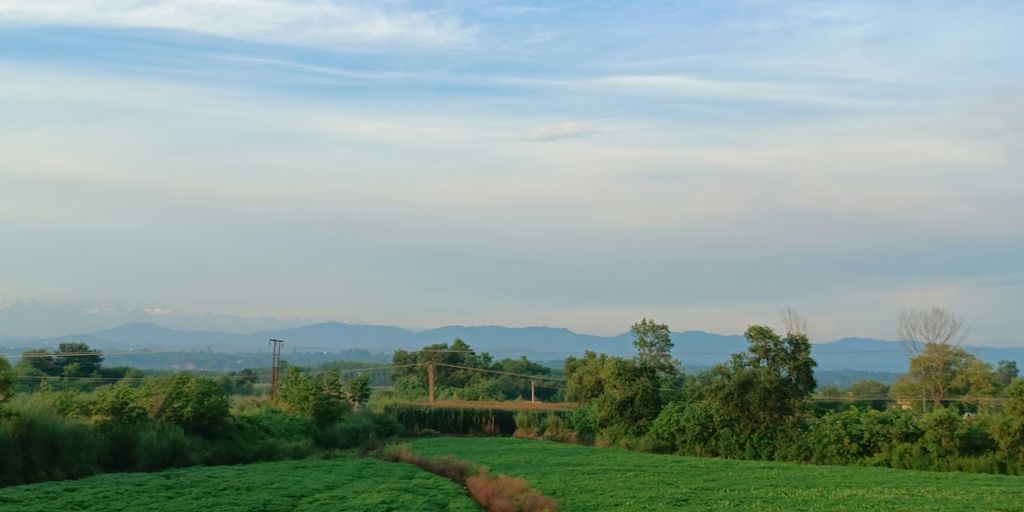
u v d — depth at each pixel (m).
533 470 58.41
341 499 42.72
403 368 166.25
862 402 98.75
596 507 41.09
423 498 42.84
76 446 52.41
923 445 62.88
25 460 48.31
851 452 65.94
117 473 53.84
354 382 113.75
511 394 161.25
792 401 72.19
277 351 104.88
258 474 53.78
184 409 64.88
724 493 45.59
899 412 67.81
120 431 56.81
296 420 81.75
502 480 49.22
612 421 87.69
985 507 40.22
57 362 114.00
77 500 41.00
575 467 60.69
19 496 41.66
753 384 72.62
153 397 64.81
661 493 45.41
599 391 99.38
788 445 70.38
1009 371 132.00
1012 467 58.94
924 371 94.50
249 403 88.44
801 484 49.69
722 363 76.12
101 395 59.72
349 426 86.44
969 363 94.19
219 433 67.94
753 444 72.62
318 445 80.50
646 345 105.25
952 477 54.09
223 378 137.12
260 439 73.00
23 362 105.62
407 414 104.50
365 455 75.81
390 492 44.50
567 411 103.25
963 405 92.06
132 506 40.00
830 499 43.09
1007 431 59.34
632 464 63.66
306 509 39.78
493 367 169.00
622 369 88.19
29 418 49.50
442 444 85.50
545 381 159.50
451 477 57.31
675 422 80.25
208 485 47.38
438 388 153.00
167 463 58.97
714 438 75.94
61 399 58.78
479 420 107.06
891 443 64.50
